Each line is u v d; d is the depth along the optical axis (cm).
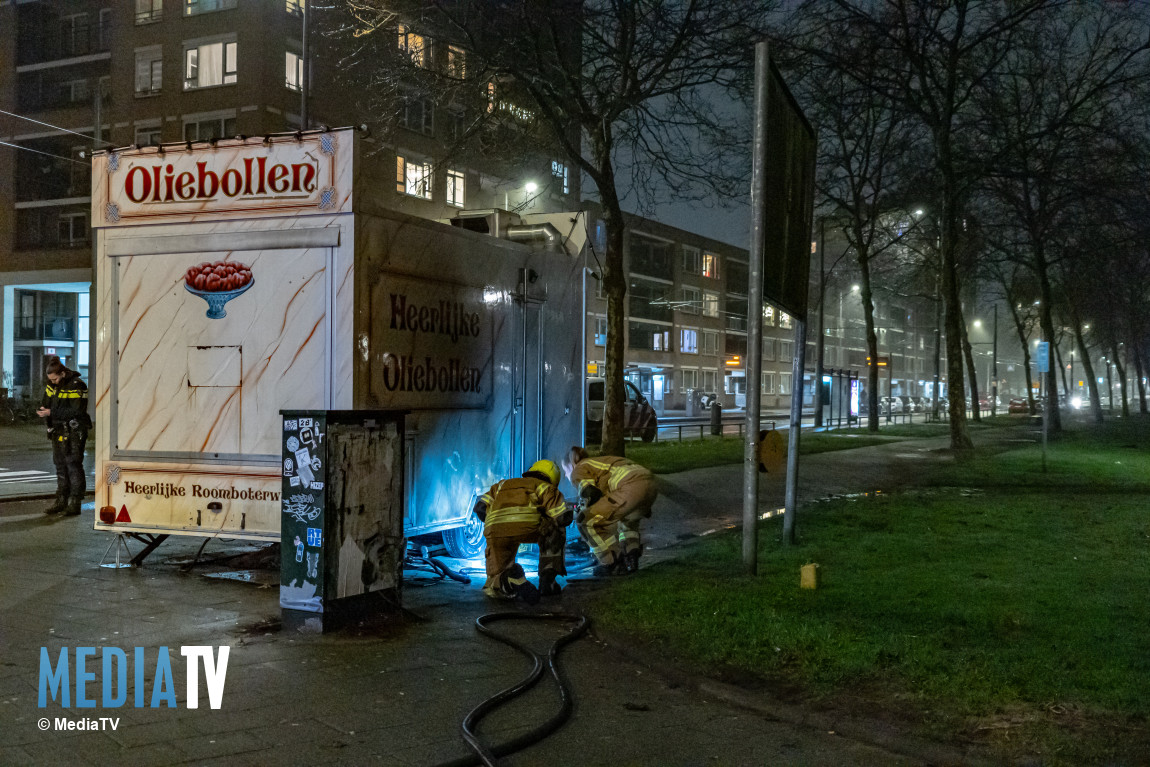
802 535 1016
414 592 759
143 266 759
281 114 3516
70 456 1150
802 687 514
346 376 703
